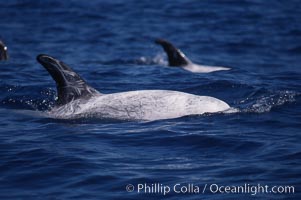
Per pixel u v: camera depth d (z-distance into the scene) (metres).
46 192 40.28
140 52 100.88
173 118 55.69
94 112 57.00
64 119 56.34
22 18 124.19
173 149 47.75
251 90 66.38
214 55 100.94
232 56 100.56
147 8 133.12
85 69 80.38
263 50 104.44
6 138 50.31
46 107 61.53
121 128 53.03
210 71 80.94
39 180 42.06
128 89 69.25
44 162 44.75
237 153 46.69
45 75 74.94
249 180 41.50
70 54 97.88
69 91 59.09
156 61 94.31
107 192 40.25
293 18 126.69
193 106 57.12
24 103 62.56
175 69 81.62
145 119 55.78
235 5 135.75
